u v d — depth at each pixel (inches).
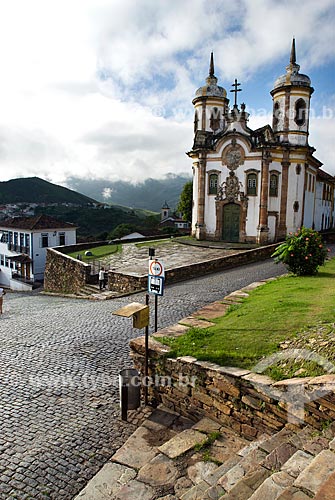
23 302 903.7
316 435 203.3
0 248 1839.3
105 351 413.7
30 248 1620.3
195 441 244.1
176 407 293.9
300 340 289.7
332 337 276.4
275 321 347.9
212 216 1323.8
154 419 283.9
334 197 1972.2
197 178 1343.5
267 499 156.1
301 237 631.8
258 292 527.5
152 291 397.7
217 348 301.7
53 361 392.2
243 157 1246.3
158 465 223.5
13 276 1707.7
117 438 264.2
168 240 1433.3
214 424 262.4
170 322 494.0
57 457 243.3
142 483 210.1
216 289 673.0
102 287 884.6
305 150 1234.0
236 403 251.3
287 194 1243.8
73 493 213.2
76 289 994.7
